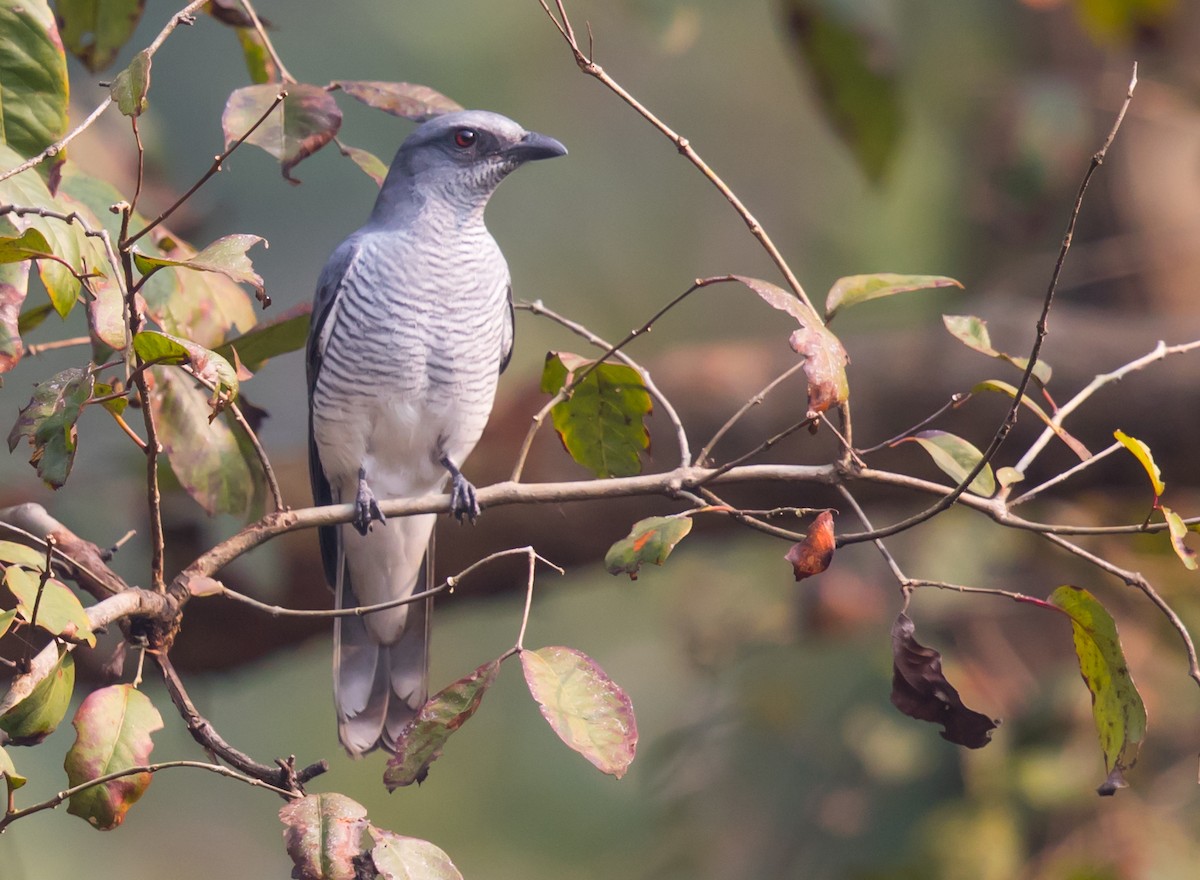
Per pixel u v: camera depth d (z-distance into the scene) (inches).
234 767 212.8
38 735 203.2
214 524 341.4
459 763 627.5
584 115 690.2
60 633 194.4
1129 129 496.1
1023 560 470.3
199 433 268.7
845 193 649.0
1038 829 438.0
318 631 381.1
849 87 383.2
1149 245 491.5
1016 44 531.8
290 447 424.5
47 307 275.1
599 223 687.1
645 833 600.4
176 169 428.8
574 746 187.3
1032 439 388.8
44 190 220.8
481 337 342.0
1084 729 427.8
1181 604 428.1
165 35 198.2
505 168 337.7
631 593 616.1
